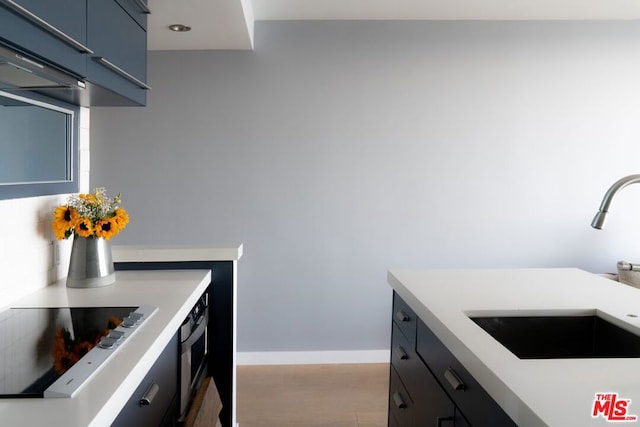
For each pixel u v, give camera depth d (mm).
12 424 901
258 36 3834
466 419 1379
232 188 3889
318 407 3258
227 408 2463
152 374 1371
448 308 1728
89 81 1623
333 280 3977
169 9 2908
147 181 3861
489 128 3947
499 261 4016
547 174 3990
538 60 3934
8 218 1741
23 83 1525
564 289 2035
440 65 3904
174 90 3832
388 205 3947
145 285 2053
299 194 3916
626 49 3951
